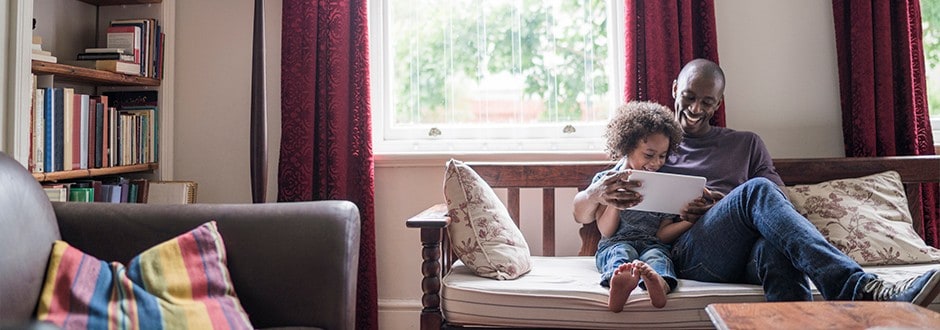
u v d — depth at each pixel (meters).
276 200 2.45
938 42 2.41
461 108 2.49
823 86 2.33
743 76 2.35
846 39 2.26
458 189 1.77
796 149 2.34
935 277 1.20
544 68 2.46
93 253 1.38
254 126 1.92
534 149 2.44
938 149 2.33
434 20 2.49
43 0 2.19
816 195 1.96
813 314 1.04
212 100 2.50
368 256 2.30
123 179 2.26
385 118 2.50
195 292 1.26
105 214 1.42
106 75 2.12
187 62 2.50
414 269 2.44
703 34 2.26
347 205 1.47
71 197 1.98
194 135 2.50
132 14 2.46
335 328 1.36
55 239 1.28
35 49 1.86
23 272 1.14
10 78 1.73
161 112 2.45
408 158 2.39
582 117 2.45
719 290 1.52
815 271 1.37
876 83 2.22
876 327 0.96
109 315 1.15
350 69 2.34
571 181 2.16
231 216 1.42
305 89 2.30
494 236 1.73
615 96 2.41
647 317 1.50
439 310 1.65
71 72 1.98
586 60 2.44
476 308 1.58
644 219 1.88
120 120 2.23
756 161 2.00
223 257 1.35
